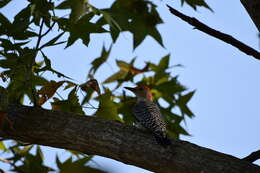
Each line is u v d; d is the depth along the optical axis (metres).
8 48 10.96
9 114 11.48
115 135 10.97
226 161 10.41
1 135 11.55
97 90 11.78
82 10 10.66
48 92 11.62
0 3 11.13
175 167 10.55
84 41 10.94
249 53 10.33
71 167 10.39
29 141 11.49
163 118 13.85
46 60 10.88
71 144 11.20
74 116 11.39
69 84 11.75
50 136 11.27
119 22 11.73
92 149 11.06
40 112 11.54
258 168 10.27
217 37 10.42
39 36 10.78
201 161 10.45
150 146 10.77
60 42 10.70
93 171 10.43
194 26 10.39
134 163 10.89
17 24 10.91
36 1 10.69
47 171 11.48
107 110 11.95
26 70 11.02
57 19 10.88
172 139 10.98
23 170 11.58
